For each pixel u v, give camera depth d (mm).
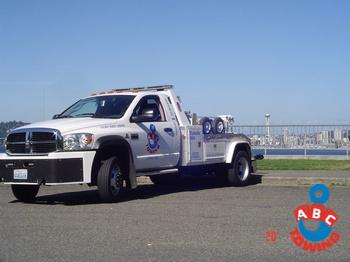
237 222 7375
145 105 10602
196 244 6039
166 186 12852
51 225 7230
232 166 12617
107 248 5855
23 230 6906
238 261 5309
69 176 8820
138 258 5422
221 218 7695
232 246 5945
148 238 6355
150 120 10516
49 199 10258
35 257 5496
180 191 11531
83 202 9656
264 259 5391
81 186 12867
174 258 5422
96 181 9336
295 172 14836
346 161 18312
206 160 11914
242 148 13094
